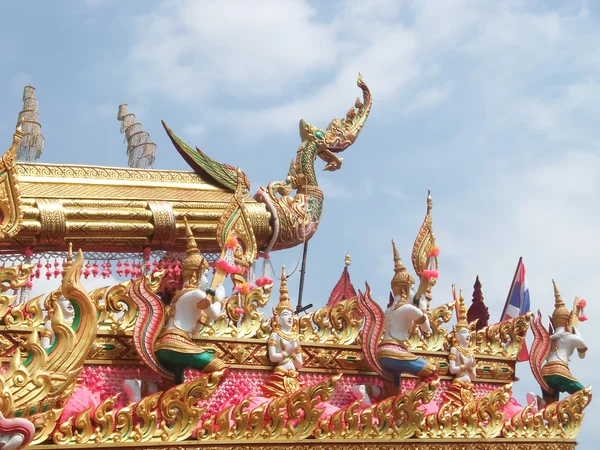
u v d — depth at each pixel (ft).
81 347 46.85
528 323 73.46
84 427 48.60
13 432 44.09
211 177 68.69
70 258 48.57
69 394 46.83
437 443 62.85
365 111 76.28
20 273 52.13
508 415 69.62
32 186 61.67
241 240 61.77
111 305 53.93
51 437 47.44
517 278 77.46
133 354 54.34
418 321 61.67
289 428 55.88
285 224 69.10
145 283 53.93
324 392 56.80
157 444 51.01
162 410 51.47
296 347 59.26
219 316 56.13
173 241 64.18
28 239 59.47
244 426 54.54
